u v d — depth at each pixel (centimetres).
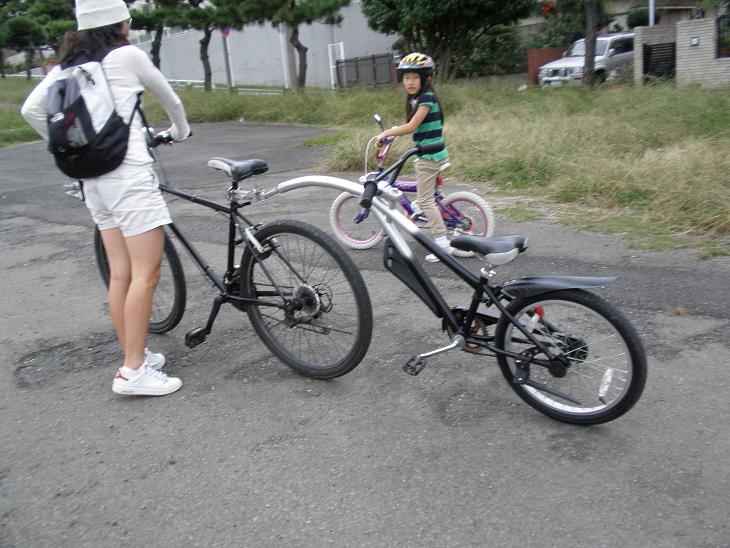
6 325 455
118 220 334
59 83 318
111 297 357
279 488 278
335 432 315
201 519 262
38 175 1069
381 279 514
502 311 313
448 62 2078
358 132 1150
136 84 326
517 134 942
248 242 362
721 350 373
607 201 669
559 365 303
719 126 890
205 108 1866
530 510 258
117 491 281
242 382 365
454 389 347
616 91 1252
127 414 339
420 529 251
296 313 360
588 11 1708
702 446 290
